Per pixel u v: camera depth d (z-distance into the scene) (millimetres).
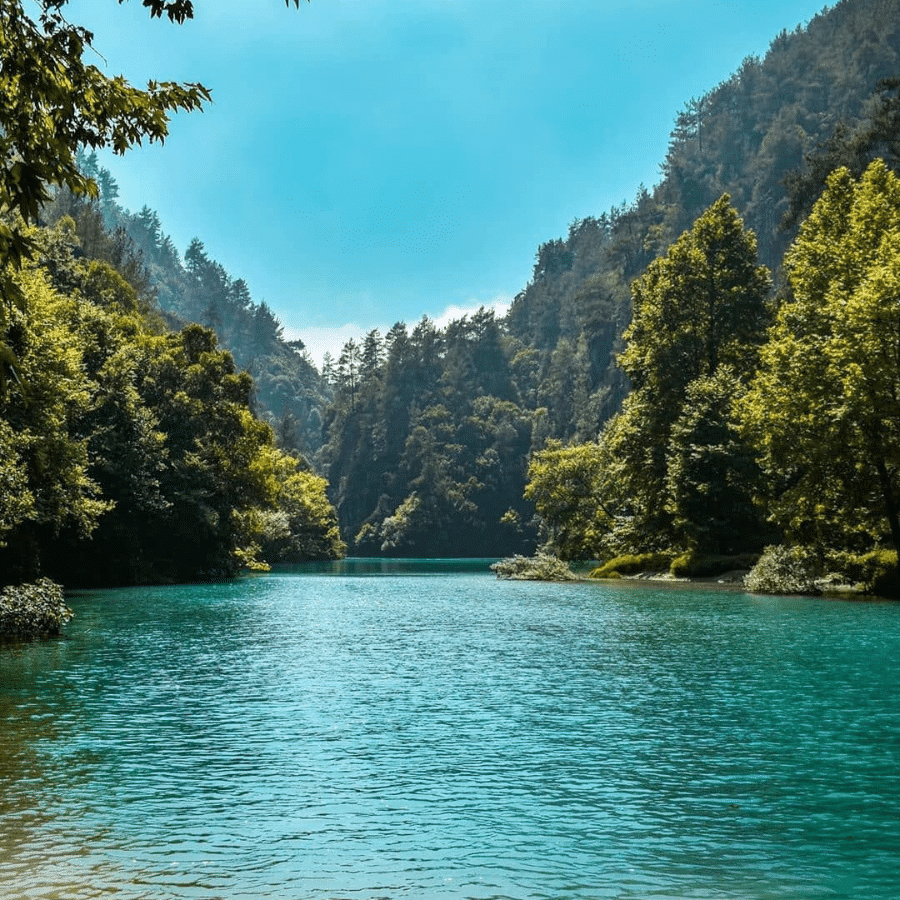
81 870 8297
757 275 66750
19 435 34188
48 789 10930
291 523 133625
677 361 65312
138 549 61594
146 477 60125
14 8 7918
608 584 58312
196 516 67125
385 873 8312
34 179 7711
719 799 10523
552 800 10539
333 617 34781
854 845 8984
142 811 10102
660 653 23078
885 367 38250
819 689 17438
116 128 8797
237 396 76812
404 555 192250
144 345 73562
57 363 36781
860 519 44188
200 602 43719
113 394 58594
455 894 7828
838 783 11094
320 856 8734
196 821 9773
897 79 79438
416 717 15211
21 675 19734
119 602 43469
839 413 39188
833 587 46062
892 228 44000
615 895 7820
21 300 7723
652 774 11562
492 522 199375
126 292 96188
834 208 52688
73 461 40312
